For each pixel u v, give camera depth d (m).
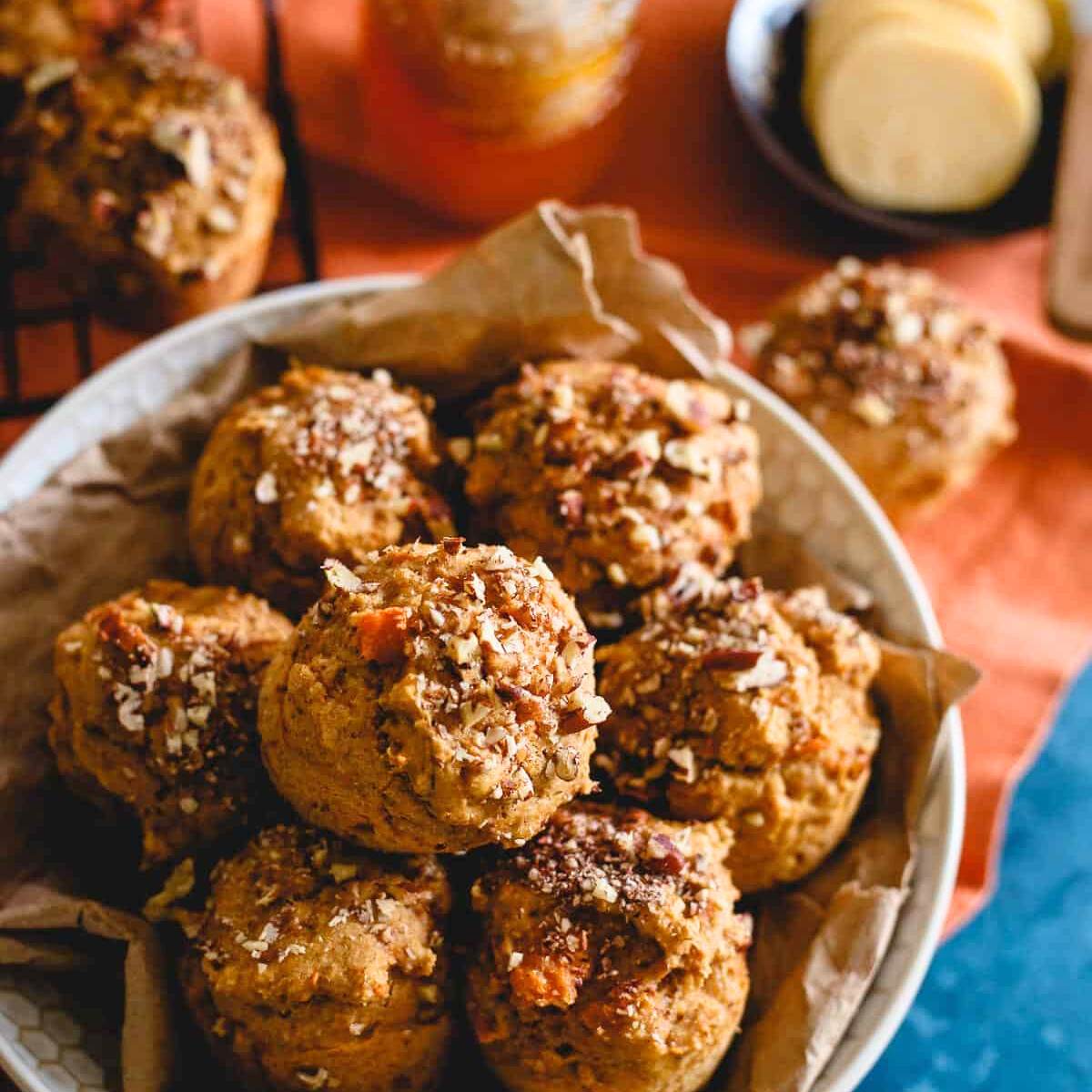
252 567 0.49
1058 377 0.65
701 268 0.66
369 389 0.50
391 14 0.60
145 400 0.52
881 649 0.50
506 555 0.45
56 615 0.50
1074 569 0.63
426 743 0.42
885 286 0.61
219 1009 0.44
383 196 0.66
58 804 0.49
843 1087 0.46
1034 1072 0.58
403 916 0.45
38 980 0.47
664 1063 0.45
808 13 0.68
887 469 0.60
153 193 0.57
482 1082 0.47
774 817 0.47
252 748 0.47
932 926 0.48
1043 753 0.62
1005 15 0.65
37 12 0.62
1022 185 0.66
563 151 0.63
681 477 0.49
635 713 0.48
